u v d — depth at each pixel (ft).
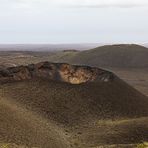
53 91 277.44
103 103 276.62
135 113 270.87
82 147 186.50
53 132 203.10
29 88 274.36
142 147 168.35
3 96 246.27
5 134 158.30
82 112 257.96
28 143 159.22
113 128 222.07
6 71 295.69
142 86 582.76
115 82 310.45
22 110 224.12
